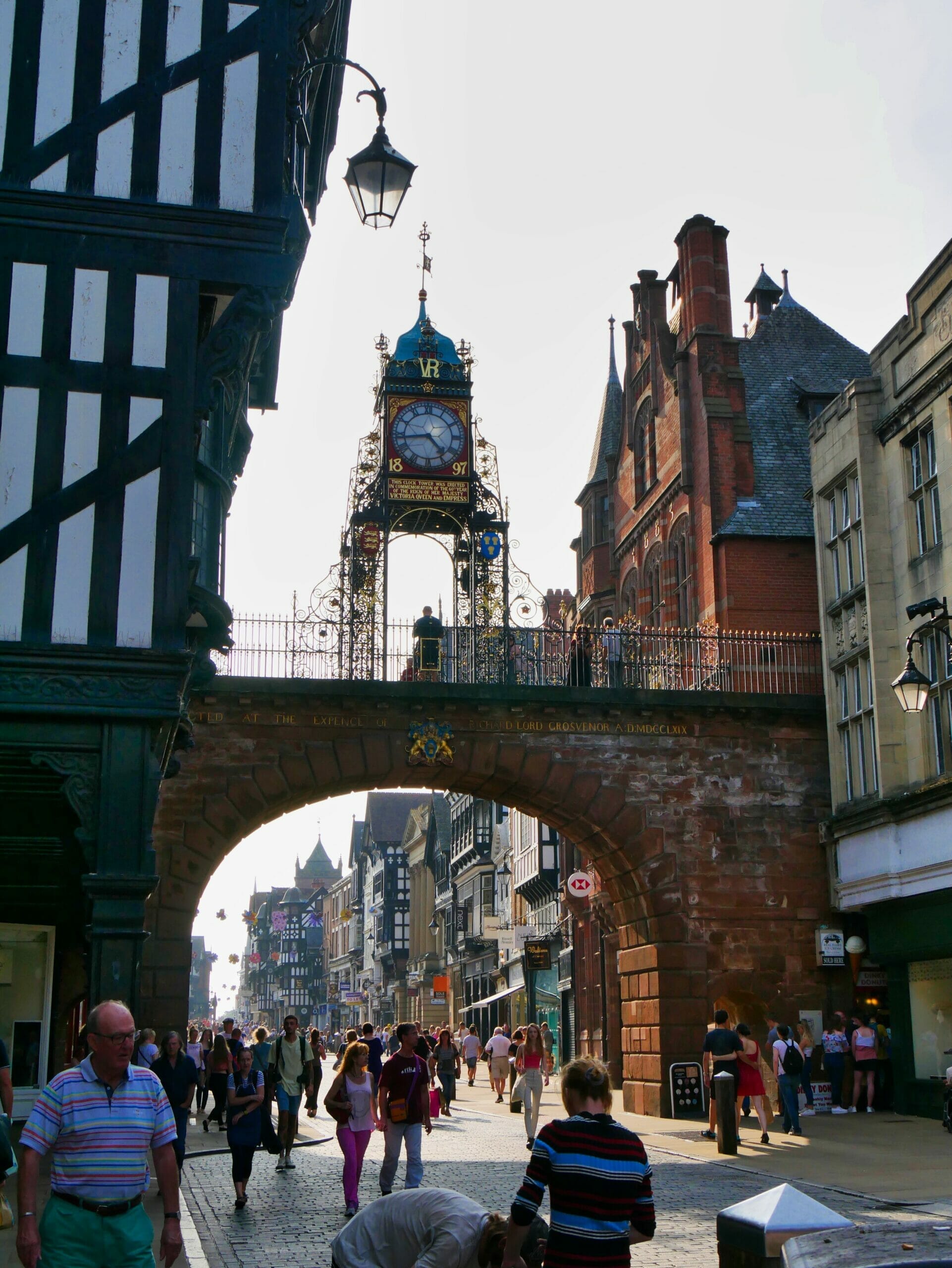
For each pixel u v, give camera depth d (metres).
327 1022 115.94
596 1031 30.80
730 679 24.75
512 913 47.56
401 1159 16.80
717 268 29.67
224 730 22.00
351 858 104.50
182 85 12.37
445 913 65.12
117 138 12.17
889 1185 12.92
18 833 13.69
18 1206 5.21
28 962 19.02
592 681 24.55
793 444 28.78
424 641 23.86
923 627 15.61
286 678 22.16
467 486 24.92
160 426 11.76
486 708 22.81
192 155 12.26
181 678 11.42
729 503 27.33
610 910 27.03
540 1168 5.31
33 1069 18.80
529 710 22.97
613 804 23.06
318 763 22.19
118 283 11.92
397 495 24.66
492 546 24.91
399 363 25.39
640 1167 5.37
